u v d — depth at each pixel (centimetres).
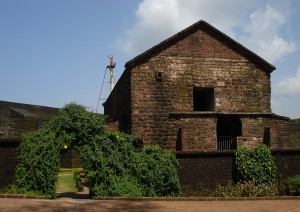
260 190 1460
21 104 3288
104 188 1351
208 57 2348
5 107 3058
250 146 2359
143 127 2202
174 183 1425
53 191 1325
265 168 1588
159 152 1470
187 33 2331
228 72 2372
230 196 1434
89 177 1362
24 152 1348
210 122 2302
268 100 2427
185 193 1488
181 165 1522
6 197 1265
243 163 1573
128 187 1357
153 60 2259
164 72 2269
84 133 1392
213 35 2372
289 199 1399
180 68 2297
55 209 1073
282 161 1659
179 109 2267
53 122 1402
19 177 1330
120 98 2648
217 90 2342
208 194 1478
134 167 1405
